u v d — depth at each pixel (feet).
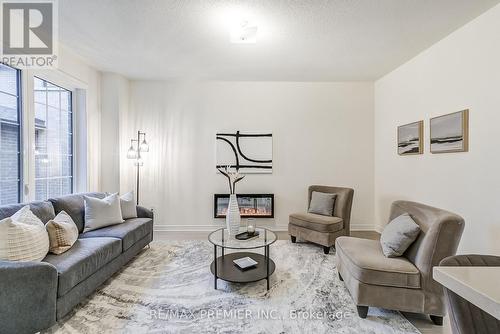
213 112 14.87
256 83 14.88
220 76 14.02
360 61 11.83
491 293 2.63
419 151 10.86
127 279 8.66
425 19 8.29
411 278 6.36
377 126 14.69
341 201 12.28
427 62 10.52
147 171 14.75
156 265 9.80
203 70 13.08
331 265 9.91
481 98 8.02
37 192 10.19
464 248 8.57
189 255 10.83
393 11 7.85
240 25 8.66
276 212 14.93
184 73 13.52
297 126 14.96
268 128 14.92
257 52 10.87
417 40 9.75
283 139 14.94
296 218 12.40
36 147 10.14
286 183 14.96
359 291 6.59
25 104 8.94
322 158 15.01
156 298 7.52
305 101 14.96
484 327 3.15
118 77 13.58
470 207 8.41
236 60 11.76
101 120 13.53
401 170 12.41
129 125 14.61
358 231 14.70
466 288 2.84
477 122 8.16
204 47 10.43
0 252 5.87
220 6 7.60
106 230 9.47
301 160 14.98
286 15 8.07
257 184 14.89
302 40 9.78
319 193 13.09
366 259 6.88
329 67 12.62
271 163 14.85
